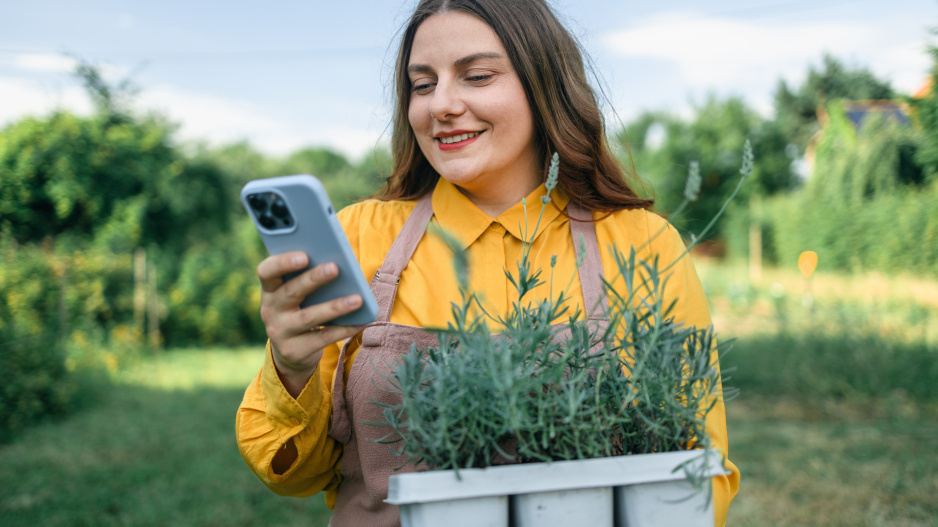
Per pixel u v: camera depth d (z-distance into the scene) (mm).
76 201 11977
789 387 5855
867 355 5867
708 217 25734
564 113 1064
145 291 10953
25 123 11914
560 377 692
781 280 15266
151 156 12922
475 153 1006
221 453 4758
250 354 10531
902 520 3311
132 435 5293
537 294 1027
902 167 14422
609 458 712
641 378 726
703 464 713
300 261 729
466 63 984
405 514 693
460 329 695
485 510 683
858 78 26141
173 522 3537
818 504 3518
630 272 755
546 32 1053
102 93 12766
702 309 1091
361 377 979
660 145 28203
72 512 3670
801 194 18172
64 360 6285
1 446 5008
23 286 7285
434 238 1069
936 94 8859
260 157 23156
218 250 12930
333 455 1037
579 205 1109
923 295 9672
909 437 4645
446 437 671
